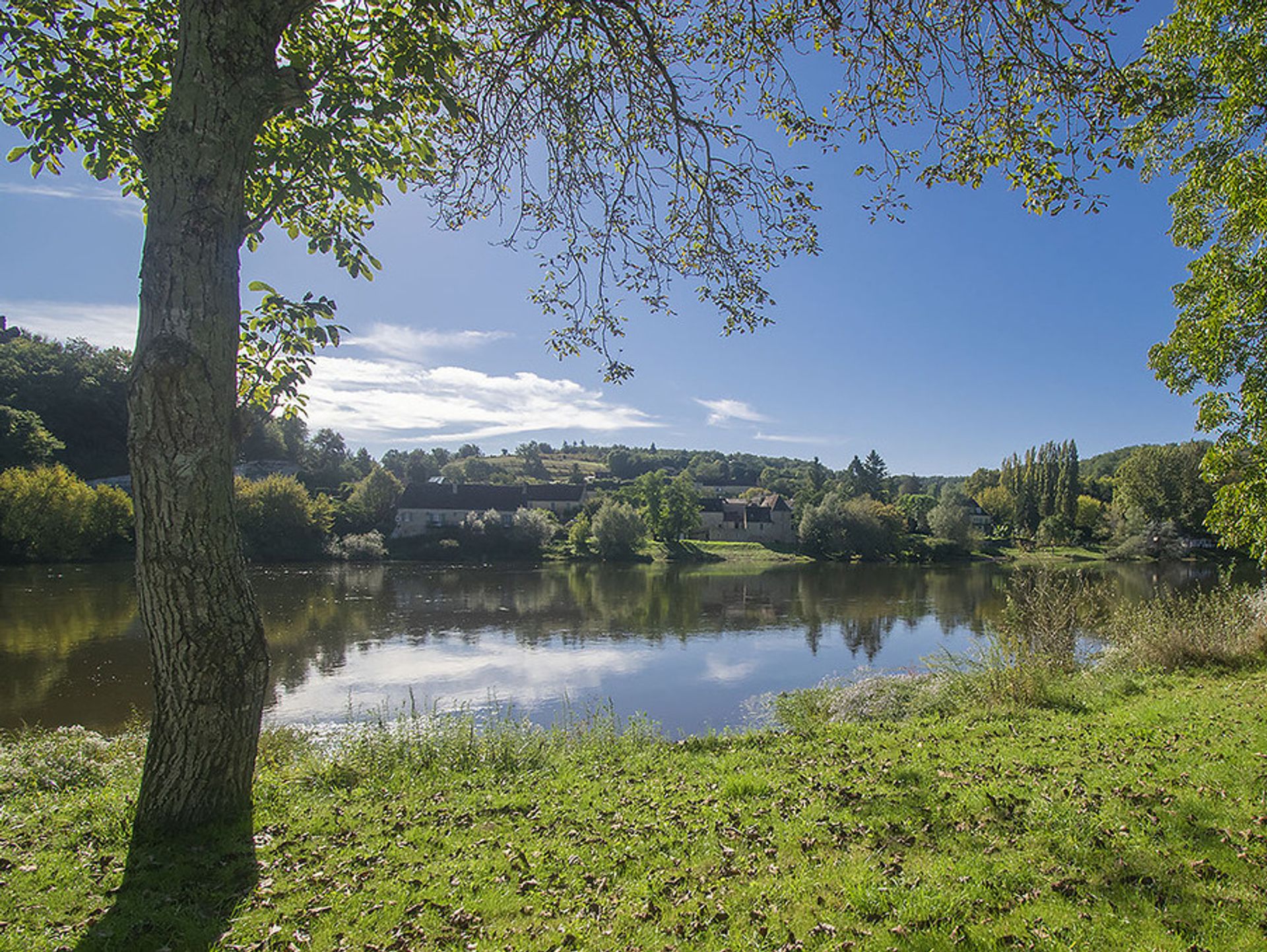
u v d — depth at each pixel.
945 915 4.10
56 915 4.21
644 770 8.04
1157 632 13.20
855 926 4.06
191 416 4.68
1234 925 3.85
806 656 23.20
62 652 21.69
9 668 19.78
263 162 5.79
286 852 5.25
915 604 36.66
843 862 4.93
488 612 32.78
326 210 6.91
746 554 70.50
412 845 5.54
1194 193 10.32
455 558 61.94
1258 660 12.17
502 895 4.65
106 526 48.62
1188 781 6.14
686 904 4.45
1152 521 67.25
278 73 4.92
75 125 5.16
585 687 18.88
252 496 57.50
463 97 6.34
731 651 24.05
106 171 5.45
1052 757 7.27
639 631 27.95
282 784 7.00
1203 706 9.12
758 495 110.62
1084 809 5.55
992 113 5.56
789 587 45.25
